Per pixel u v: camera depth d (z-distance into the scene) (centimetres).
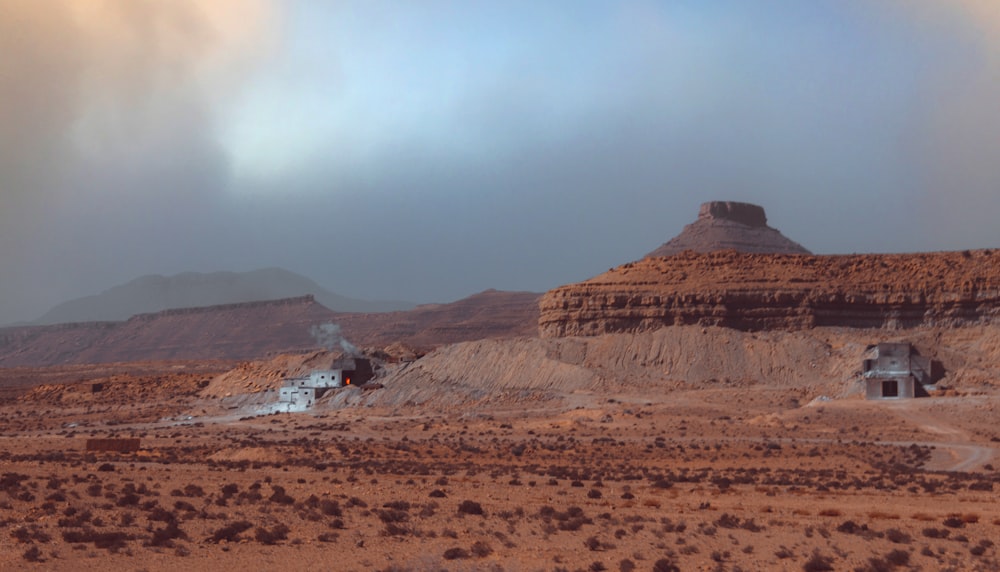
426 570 3722
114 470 8038
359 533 4616
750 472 8188
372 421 15900
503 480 7294
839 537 4616
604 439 11650
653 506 5809
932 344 16288
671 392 16950
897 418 12175
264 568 3812
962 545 4441
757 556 4131
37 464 8794
